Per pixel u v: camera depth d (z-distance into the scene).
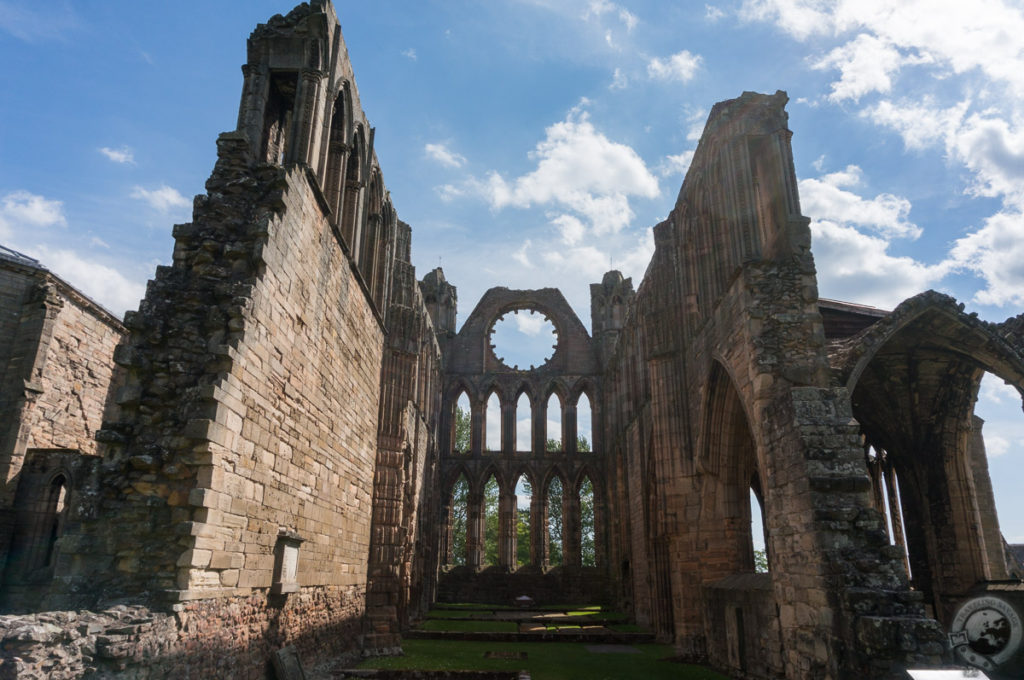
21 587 20.97
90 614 8.63
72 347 25.09
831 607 13.28
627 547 38.53
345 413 18.52
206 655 10.29
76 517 10.09
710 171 23.30
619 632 28.08
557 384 50.03
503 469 48.16
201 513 10.21
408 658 20.03
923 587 23.84
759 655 16.72
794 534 14.87
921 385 23.66
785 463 15.35
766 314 17.06
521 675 15.84
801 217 17.83
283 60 15.59
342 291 17.92
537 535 46.56
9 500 21.73
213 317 11.45
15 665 7.25
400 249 34.25
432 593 41.19
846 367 16.88
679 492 24.22
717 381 21.75
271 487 12.94
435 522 43.94
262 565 12.48
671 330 26.62
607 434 46.75
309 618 15.30
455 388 50.12
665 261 27.75
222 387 10.88
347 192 20.61
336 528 17.64
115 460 10.45
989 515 25.27
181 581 9.79
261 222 12.37
